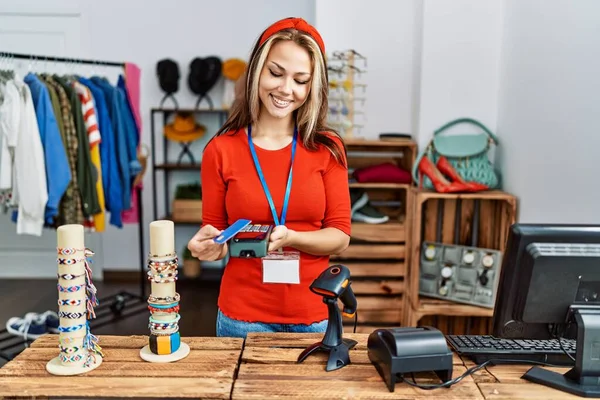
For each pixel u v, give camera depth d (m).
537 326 1.18
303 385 1.08
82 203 2.93
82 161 2.89
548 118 2.15
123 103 3.21
